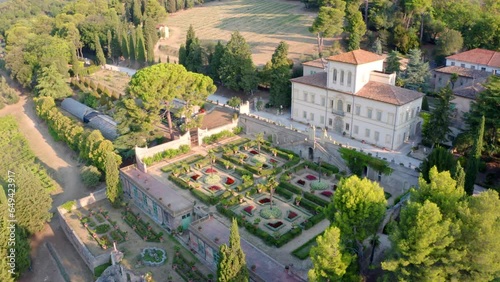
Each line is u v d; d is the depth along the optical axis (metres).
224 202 69.06
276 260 56.19
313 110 95.38
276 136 91.75
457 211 41.09
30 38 153.50
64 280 59.50
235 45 113.44
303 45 138.75
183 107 94.00
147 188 71.69
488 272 38.22
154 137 92.56
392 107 79.62
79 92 134.25
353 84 85.12
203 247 58.50
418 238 38.50
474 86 84.12
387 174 72.12
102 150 81.69
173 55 158.00
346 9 126.62
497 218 39.75
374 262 50.59
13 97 137.38
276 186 71.94
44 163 95.81
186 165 81.88
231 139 96.06
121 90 130.50
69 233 67.88
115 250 59.69
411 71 98.75
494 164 70.75
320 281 42.81
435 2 130.38
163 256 59.78
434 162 63.88
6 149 99.56
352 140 87.94
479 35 113.88
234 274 44.25
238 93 118.06
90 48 177.50
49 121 111.44
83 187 84.19
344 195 45.47
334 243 41.78
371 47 124.69
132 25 192.38
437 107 76.44
